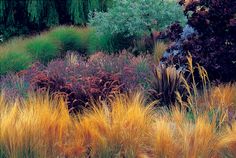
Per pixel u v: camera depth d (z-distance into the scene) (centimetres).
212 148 493
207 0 850
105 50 1308
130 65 920
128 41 1305
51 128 487
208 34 860
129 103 574
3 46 1384
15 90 758
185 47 852
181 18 1277
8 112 541
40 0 1633
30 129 473
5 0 1622
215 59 828
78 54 1280
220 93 702
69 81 794
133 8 1297
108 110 559
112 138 486
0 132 471
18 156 464
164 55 955
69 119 529
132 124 500
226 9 834
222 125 593
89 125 498
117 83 745
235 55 835
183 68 840
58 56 1352
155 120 562
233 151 494
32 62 1206
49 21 1666
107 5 1647
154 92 750
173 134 513
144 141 507
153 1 1288
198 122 513
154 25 1288
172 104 724
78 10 1644
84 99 691
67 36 1427
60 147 478
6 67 1070
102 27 1309
